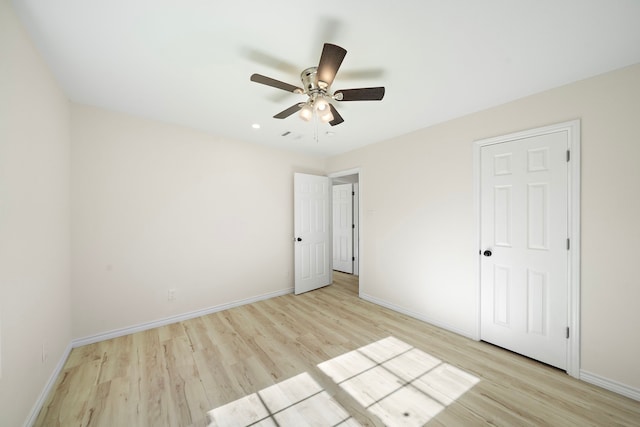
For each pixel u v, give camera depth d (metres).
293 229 3.99
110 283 2.47
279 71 1.79
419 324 2.81
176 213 2.87
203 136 3.07
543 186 2.06
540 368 1.99
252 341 2.42
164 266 2.79
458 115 2.56
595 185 1.82
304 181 4.04
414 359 2.12
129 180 2.57
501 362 2.08
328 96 1.75
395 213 3.23
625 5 1.21
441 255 2.74
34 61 1.50
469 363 2.06
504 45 1.52
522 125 2.17
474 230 2.46
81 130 2.32
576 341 1.88
